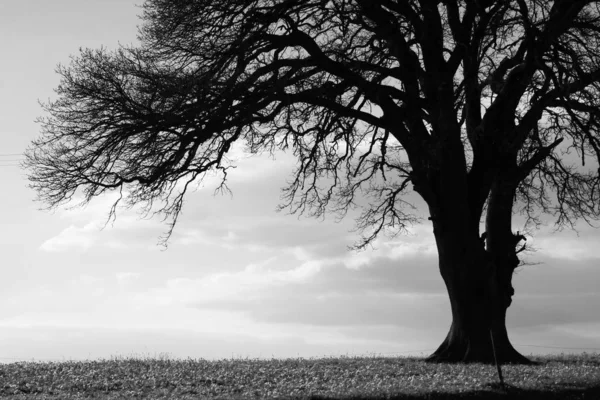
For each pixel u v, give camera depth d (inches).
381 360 942.4
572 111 857.5
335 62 839.1
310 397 602.9
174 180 845.8
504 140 893.2
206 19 789.2
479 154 920.3
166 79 761.6
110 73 778.2
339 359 971.3
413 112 885.2
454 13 900.0
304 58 826.2
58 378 749.9
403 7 869.2
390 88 876.6
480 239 904.3
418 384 685.9
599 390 648.4
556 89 840.3
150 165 815.7
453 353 893.2
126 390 687.7
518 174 919.7
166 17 789.9
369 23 900.6
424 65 903.7
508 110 904.9
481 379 702.5
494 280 905.5
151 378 744.3
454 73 907.4
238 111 818.8
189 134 778.8
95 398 633.0
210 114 780.0
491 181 917.2
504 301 915.4
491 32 828.0
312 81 874.8
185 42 796.6
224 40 806.5
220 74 784.9
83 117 781.9
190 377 759.1
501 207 940.6
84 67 783.1
